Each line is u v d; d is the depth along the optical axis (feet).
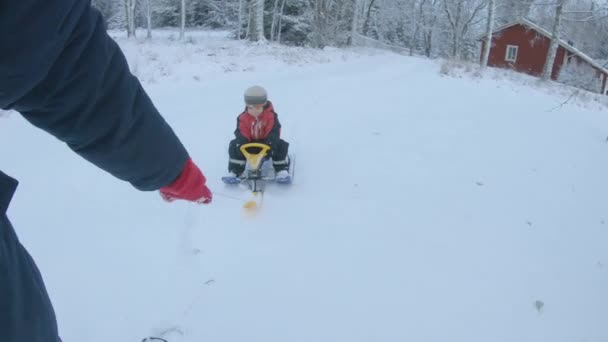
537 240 13.50
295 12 116.06
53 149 17.56
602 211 16.31
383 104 29.30
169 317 9.28
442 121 25.82
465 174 17.79
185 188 4.55
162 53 50.24
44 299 3.82
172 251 11.43
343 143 20.15
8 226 3.52
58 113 3.34
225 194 14.60
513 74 81.87
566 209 15.93
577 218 15.38
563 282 11.59
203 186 4.80
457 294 10.64
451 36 140.97
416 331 9.41
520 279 11.46
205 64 43.80
